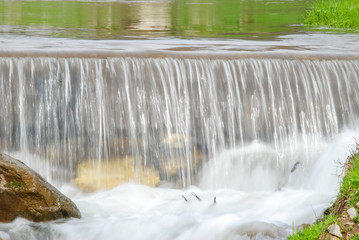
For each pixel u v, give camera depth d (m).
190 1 35.59
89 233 9.16
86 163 11.21
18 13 23.47
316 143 12.10
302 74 12.34
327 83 12.40
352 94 12.49
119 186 11.06
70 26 18.98
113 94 11.44
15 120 10.99
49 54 11.44
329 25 20.64
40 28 17.91
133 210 10.08
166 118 11.62
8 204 9.08
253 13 26.17
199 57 12.08
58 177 11.10
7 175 9.05
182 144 11.60
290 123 12.12
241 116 11.95
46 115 11.13
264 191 10.98
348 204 8.17
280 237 8.51
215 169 11.64
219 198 10.50
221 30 18.70
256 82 12.10
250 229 8.78
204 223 9.12
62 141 11.17
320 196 10.12
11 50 11.48
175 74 11.80
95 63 11.52
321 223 7.99
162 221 9.40
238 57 12.26
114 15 24.39
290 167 11.84
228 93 11.95
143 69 11.69
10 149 10.97
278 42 15.29
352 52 13.25
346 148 11.29
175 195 10.83
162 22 21.47
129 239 9.14
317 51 13.26
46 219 9.17
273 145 11.97
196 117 11.76
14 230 8.99
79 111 11.27
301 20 22.75
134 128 11.45
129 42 14.39
